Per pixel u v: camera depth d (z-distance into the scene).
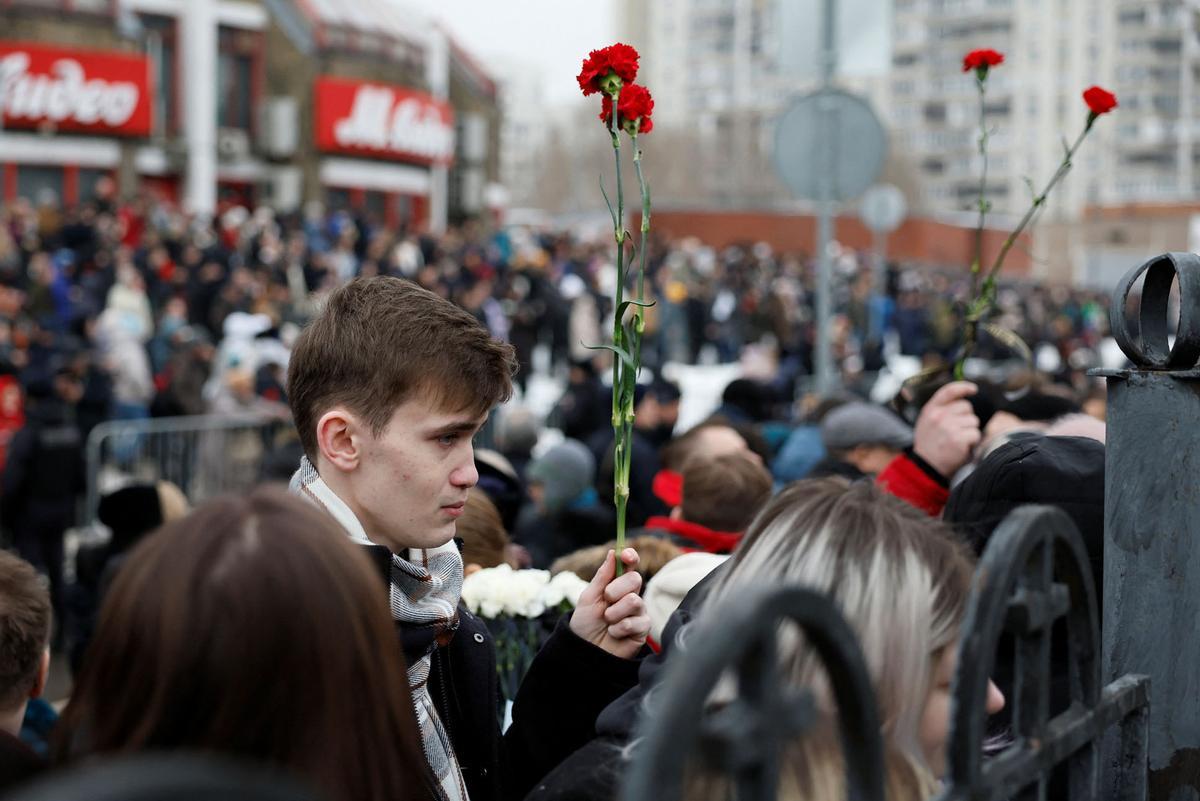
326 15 36.66
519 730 2.33
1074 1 112.31
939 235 54.38
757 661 1.12
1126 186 110.38
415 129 38.59
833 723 1.50
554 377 21.31
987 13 115.81
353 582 1.47
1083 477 2.60
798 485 1.79
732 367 23.98
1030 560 1.50
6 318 12.91
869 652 1.61
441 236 29.39
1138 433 2.10
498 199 44.84
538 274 21.45
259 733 1.40
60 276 17.59
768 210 52.88
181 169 33.25
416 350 2.12
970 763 1.36
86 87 29.91
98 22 30.25
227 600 1.40
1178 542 2.08
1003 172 114.81
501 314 20.48
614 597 2.28
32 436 8.73
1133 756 1.94
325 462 2.16
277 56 36.16
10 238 19.81
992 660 1.40
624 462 2.32
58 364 9.22
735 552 1.79
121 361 13.52
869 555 1.64
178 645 1.39
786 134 7.28
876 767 1.26
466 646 2.43
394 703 1.51
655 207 53.75
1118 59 111.06
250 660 1.39
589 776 1.72
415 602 2.18
